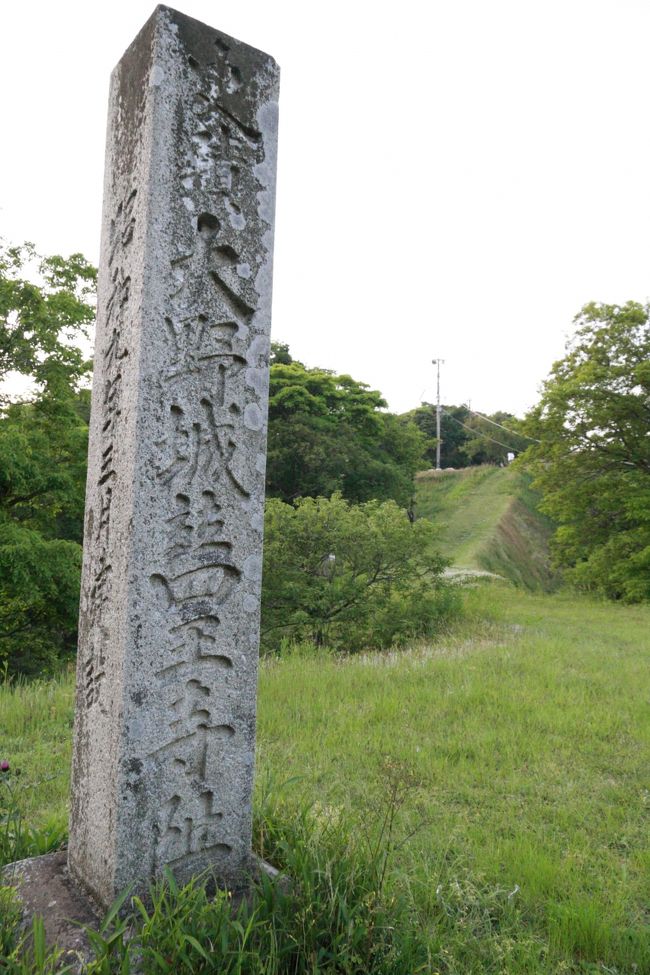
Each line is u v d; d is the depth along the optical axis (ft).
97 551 9.83
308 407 101.35
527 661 29.55
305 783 15.74
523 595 66.44
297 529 39.81
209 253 9.63
